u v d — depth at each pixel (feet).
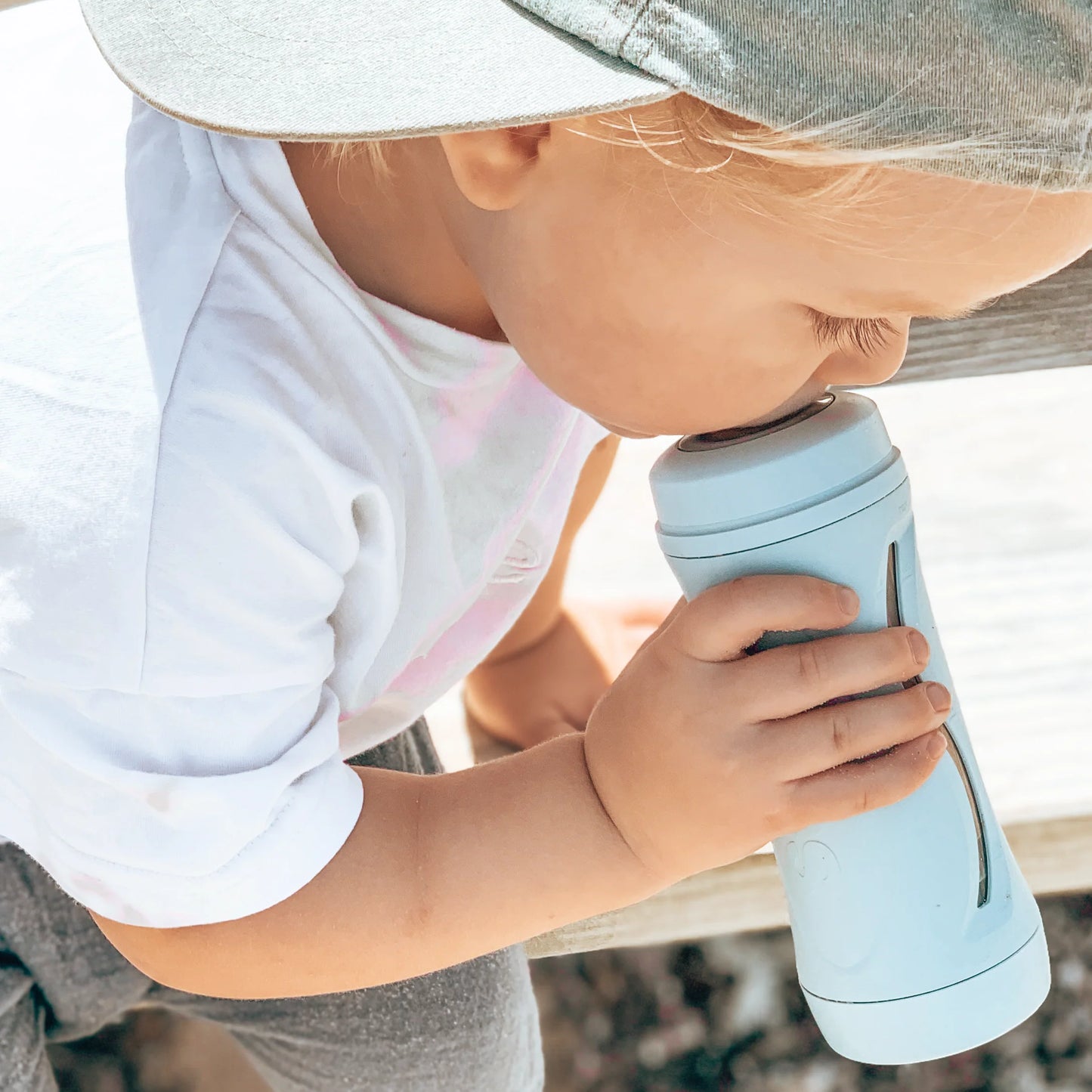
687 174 2.39
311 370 2.94
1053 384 4.99
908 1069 6.84
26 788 3.02
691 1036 7.02
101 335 2.81
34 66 3.39
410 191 3.00
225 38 2.55
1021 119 2.02
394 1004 4.10
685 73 2.12
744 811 2.94
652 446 5.18
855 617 2.79
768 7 2.05
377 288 3.14
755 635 2.85
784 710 2.86
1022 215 2.21
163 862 2.92
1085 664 4.17
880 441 2.80
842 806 2.89
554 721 4.53
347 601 3.28
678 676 2.94
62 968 4.08
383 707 3.95
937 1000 3.00
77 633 2.78
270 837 2.95
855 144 2.07
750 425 2.88
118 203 2.95
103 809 2.92
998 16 1.98
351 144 2.95
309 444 2.87
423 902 3.14
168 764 2.85
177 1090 6.82
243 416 2.78
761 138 2.17
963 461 4.73
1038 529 4.50
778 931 7.37
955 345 4.94
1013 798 3.92
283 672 2.88
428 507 3.37
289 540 2.84
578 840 3.18
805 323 2.59
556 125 2.50
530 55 2.27
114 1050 6.94
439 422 3.33
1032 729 4.05
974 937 3.01
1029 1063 6.79
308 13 2.50
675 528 2.85
